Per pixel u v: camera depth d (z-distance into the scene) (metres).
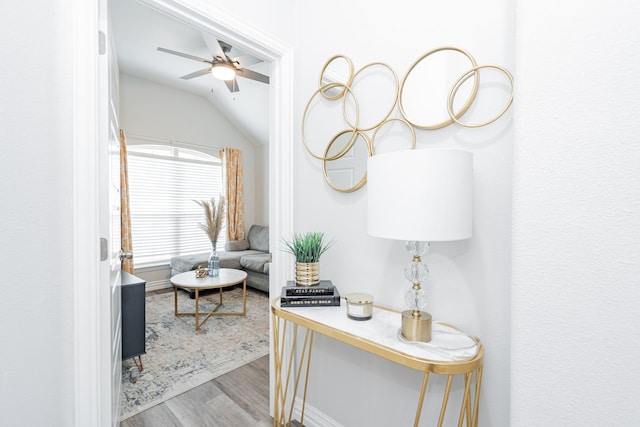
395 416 1.32
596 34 0.63
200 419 1.73
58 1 0.96
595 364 0.63
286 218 1.71
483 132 1.07
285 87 1.68
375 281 1.40
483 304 1.08
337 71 1.51
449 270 1.16
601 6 0.63
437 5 1.18
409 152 0.89
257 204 5.98
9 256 0.89
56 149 0.96
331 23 1.54
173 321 3.19
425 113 1.20
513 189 0.75
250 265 4.29
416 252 1.07
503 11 1.03
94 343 1.02
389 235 0.93
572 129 0.66
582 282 0.65
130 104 4.33
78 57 0.98
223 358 2.41
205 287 3.02
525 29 0.72
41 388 0.95
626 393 0.60
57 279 0.97
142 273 4.46
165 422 1.71
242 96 4.77
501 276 1.04
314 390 1.64
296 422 1.71
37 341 0.94
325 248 1.47
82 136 0.99
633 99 0.60
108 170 1.13
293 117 1.71
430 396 1.21
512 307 0.74
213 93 4.94
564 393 0.67
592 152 0.64
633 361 0.59
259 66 3.96
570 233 0.66
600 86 0.63
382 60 1.35
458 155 0.89
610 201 0.62
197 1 1.30
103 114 1.10
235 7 1.44
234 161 5.43
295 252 1.45
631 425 0.60
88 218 1.01
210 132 5.24
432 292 1.20
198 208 5.09
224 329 2.99
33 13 0.92
